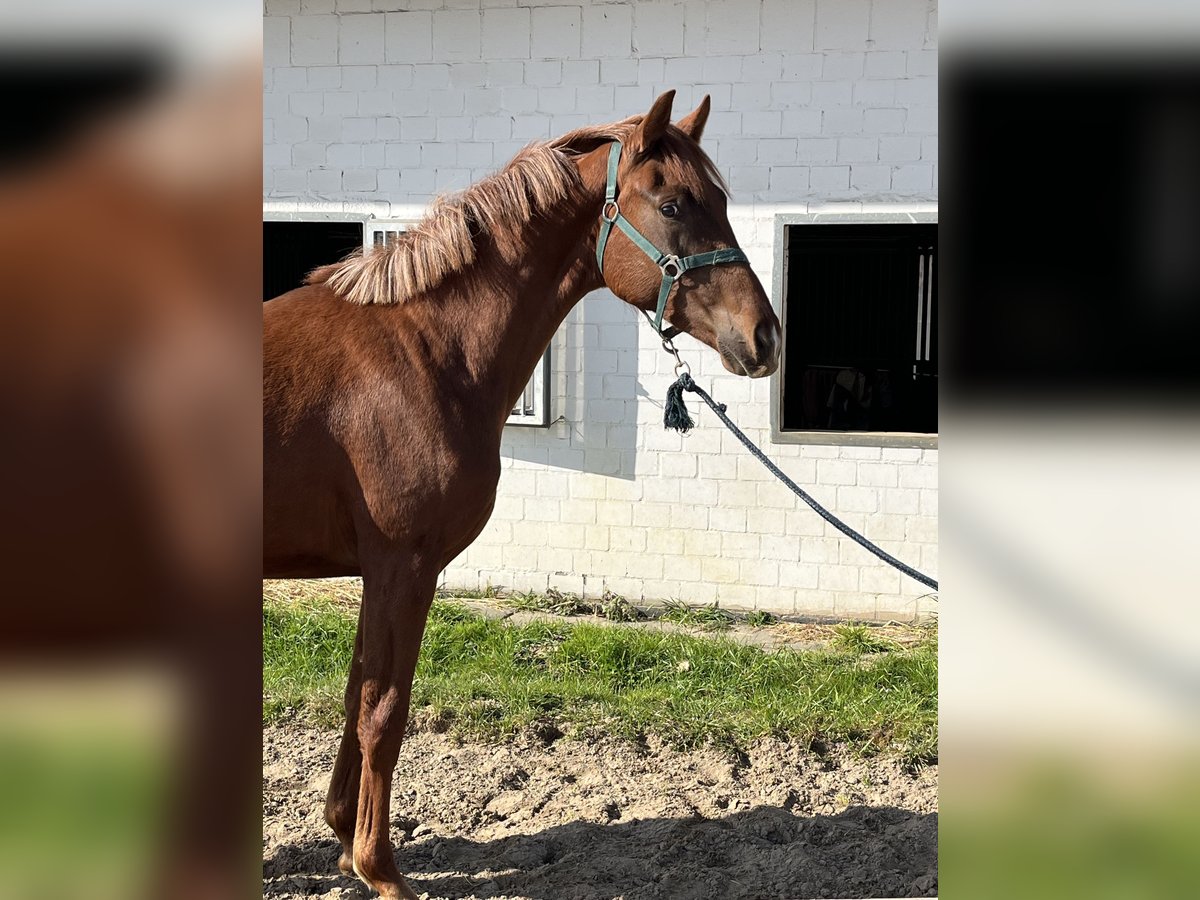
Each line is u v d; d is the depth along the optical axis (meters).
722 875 2.84
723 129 5.56
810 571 5.62
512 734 3.87
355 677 2.70
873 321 6.34
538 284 2.67
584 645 4.72
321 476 2.39
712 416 5.68
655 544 5.79
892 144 5.39
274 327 2.46
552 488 5.88
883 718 3.94
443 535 2.48
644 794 3.42
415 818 3.21
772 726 3.89
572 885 2.78
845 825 3.20
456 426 2.48
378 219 5.94
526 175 2.65
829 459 5.57
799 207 5.51
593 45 5.64
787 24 5.45
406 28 5.82
